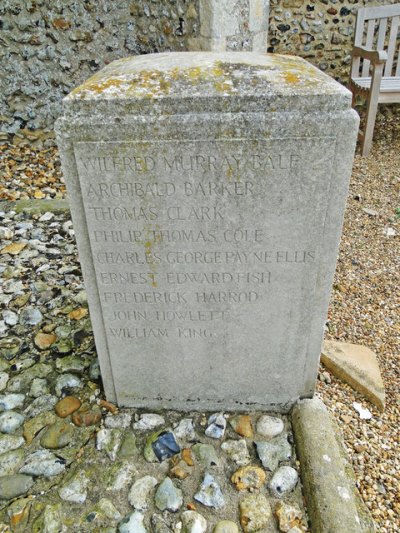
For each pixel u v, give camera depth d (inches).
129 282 69.4
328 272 68.1
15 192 157.6
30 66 174.9
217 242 65.7
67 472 71.5
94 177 61.1
